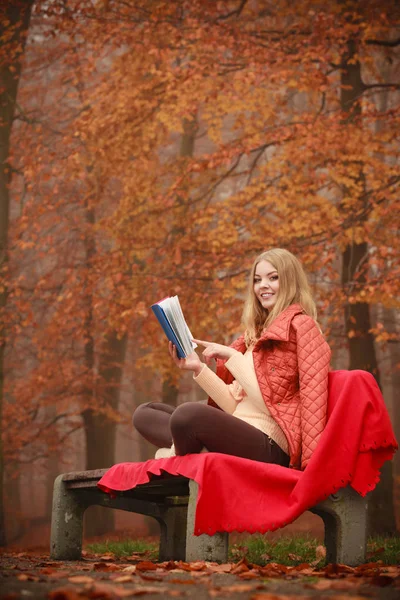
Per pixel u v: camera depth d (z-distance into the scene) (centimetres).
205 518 281
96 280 1113
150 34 1152
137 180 1191
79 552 393
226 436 308
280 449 323
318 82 1024
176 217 1192
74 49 1259
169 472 306
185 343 334
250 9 1228
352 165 1011
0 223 1245
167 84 1131
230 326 973
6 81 1261
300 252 990
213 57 1097
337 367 1900
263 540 502
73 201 1312
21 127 1351
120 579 224
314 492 286
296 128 1010
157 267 1148
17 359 1827
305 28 1116
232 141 1073
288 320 330
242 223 1094
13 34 1222
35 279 1642
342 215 1014
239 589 201
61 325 1210
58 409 1600
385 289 865
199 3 1125
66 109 1552
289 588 208
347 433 297
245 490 288
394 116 1023
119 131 1155
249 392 325
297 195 1030
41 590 196
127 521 2075
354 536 302
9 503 2014
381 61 1395
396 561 362
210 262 1024
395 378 1969
